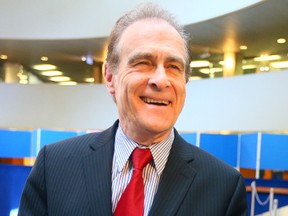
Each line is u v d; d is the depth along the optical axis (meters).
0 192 7.73
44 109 12.21
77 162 1.43
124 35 1.31
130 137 1.36
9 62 14.08
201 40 10.46
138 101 1.27
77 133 7.81
